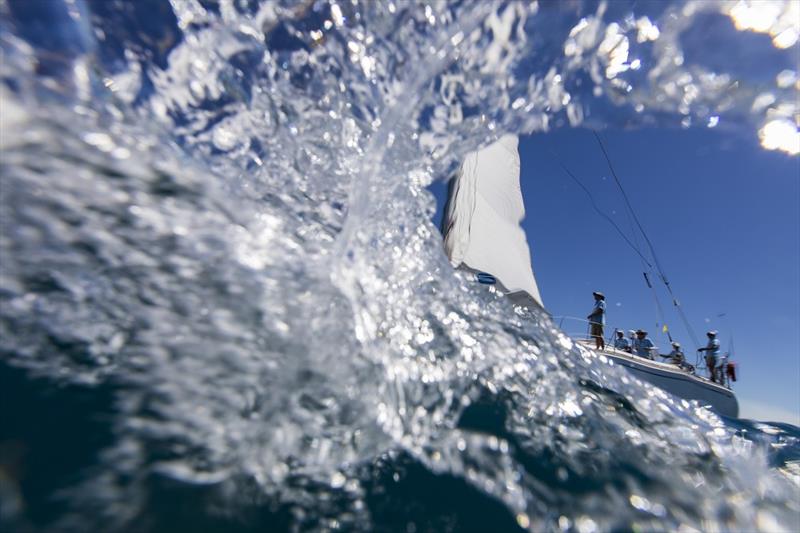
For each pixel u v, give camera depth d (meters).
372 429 1.51
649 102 2.02
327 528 1.17
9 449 1.09
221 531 1.07
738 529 1.53
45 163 1.61
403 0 1.95
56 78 1.74
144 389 1.32
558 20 1.96
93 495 1.05
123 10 1.94
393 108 1.92
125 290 1.52
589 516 1.41
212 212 1.82
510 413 1.83
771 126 1.91
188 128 1.96
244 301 1.64
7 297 1.41
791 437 3.07
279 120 2.11
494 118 2.07
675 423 2.25
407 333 2.00
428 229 2.40
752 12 1.93
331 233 2.06
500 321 2.46
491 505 1.36
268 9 2.07
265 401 1.42
